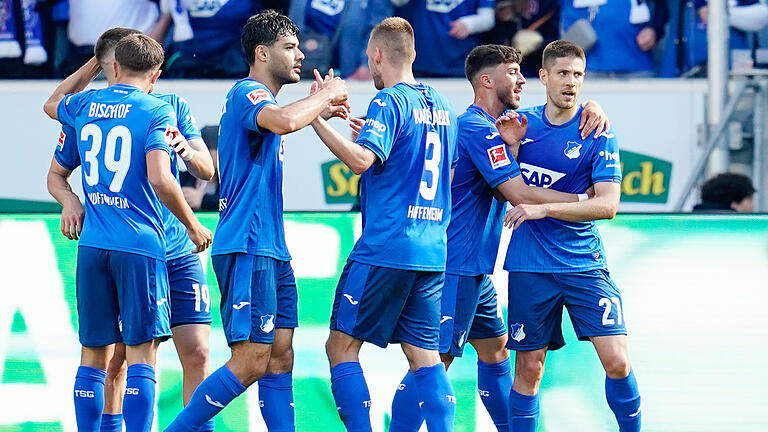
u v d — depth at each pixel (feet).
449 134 53.36
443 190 52.95
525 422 56.90
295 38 52.85
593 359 62.80
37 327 61.98
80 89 57.82
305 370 62.34
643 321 62.80
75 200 56.44
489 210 58.03
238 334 50.49
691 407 62.28
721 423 62.39
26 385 61.62
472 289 57.06
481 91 58.44
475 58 58.54
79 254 53.42
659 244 63.31
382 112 50.52
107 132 52.70
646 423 62.23
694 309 62.90
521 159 56.75
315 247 63.16
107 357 55.21
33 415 61.46
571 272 55.52
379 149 50.01
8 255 62.34
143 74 54.29
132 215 52.90
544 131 56.49
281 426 53.21
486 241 58.08
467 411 62.90
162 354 62.08
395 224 51.24
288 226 63.21
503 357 60.34
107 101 53.06
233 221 51.19
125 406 52.60
